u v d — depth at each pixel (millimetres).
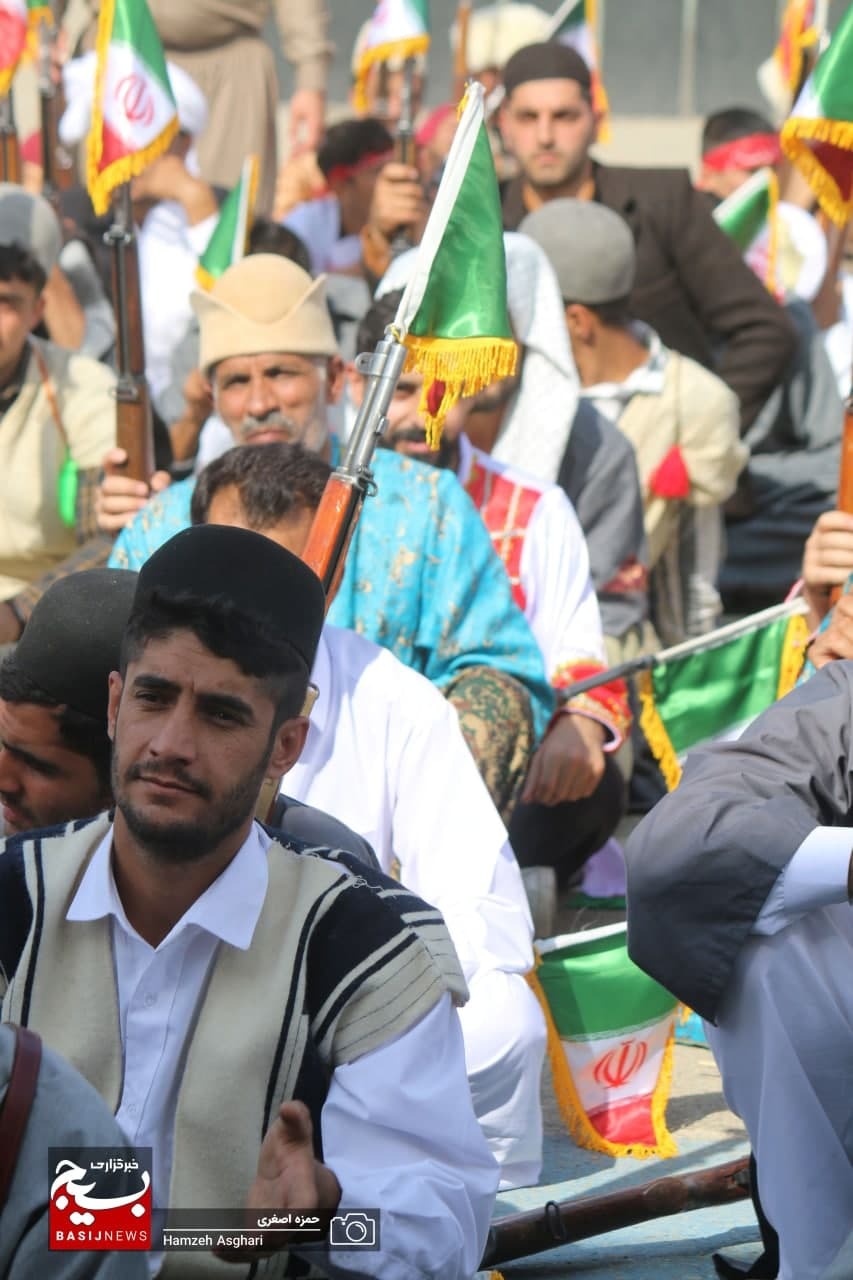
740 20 39812
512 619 11859
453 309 8703
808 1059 7660
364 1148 6316
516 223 20516
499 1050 9109
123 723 6191
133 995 6344
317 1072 6371
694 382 17281
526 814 14195
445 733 9594
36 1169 5590
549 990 10523
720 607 18406
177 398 18328
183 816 6113
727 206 23297
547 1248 8898
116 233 13812
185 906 6352
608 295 17078
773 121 30812
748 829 7574
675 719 13305
